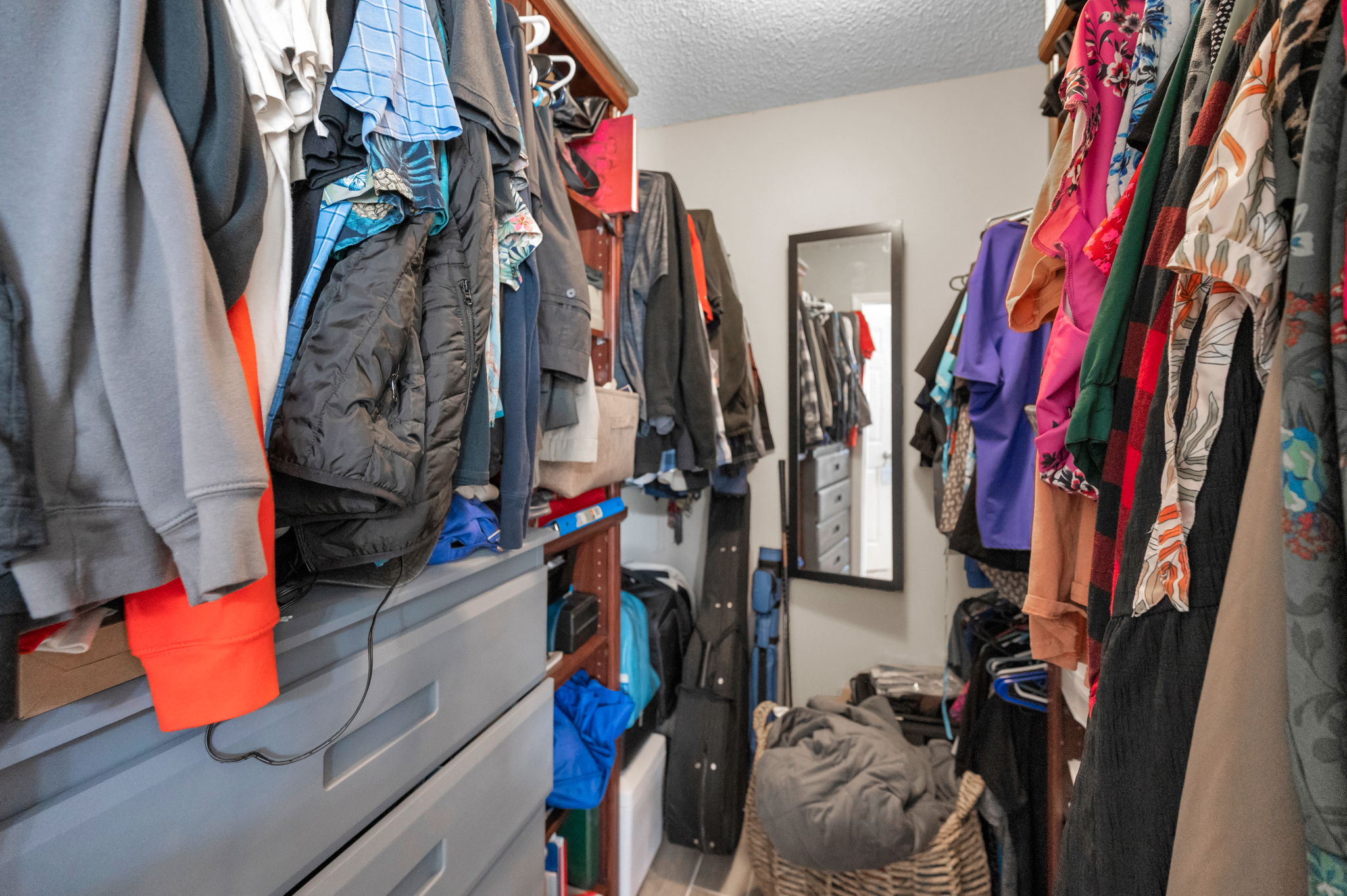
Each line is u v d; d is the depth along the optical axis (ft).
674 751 5.53
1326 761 1.07
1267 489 1.24
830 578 6.49
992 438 3.67
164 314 1.22
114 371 1.15
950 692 5.40
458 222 2.21
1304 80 1.27
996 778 4.00
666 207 4.66
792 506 6.64
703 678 5.67
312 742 1.87
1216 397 1.43
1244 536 1.26
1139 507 1.60
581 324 3.25
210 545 1.22
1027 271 2.59
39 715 1.28
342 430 1.69
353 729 2.02
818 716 4.79
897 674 5.93
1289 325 1.18
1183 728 1.39
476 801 2.67
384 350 1.78
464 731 2.59
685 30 5.24
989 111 5.94
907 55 5.61
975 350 3.71
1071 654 2.64
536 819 3.22
